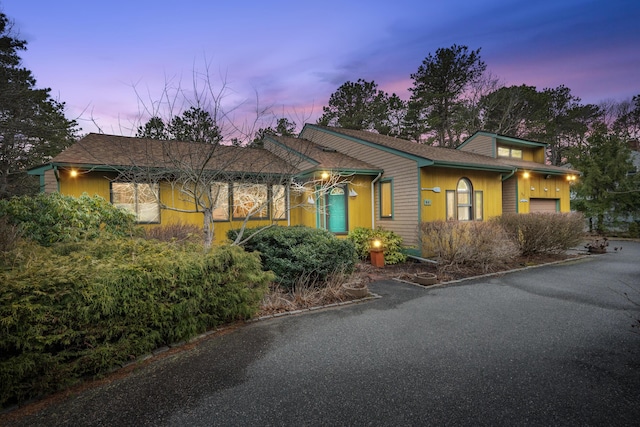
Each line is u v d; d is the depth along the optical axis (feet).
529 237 33.71
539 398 9.41
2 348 9.41
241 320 16.34
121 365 11.74
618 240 51.98
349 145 44.75
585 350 12.60
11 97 50.65
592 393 9.64
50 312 9.96
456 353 12.46
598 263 31.53
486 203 40.34
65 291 10.19
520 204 45.52
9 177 50.62
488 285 23.52
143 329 12.13
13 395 9.44
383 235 33.86
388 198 38.37
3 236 16.37
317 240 22.76
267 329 15.30
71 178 29.55
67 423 8.68
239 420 8.63
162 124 20.83
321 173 35.35
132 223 25.72
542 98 94.48
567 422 8.34
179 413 8.98
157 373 11.25
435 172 35.88
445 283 24.36
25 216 20.57
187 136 20.22
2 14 54.95
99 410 9.21
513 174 45.09
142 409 9.21
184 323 13.44
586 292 21.27
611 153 59.00
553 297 20.18
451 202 37.27
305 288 21.01
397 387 10.11
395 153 37.11
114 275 11.47
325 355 12.45
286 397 9.66
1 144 49.47
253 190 31.65
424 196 34.71
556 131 104.73
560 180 53.01
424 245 32.27
